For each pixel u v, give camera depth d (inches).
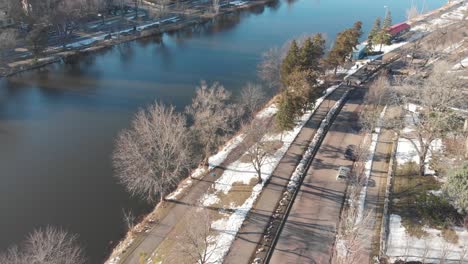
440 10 6122.1
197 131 2425.0
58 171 2390.5
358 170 2175.2
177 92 3454.7
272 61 3467.0
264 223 1836.9
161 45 4877.0
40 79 3828.7
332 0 7317.9
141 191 2197.3
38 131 2847.0
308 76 2500.0
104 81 3762.3
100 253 1796.3
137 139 2381.9
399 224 1753.2
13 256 1590.8
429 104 1985.7
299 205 1942.7
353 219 1523.1
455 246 1601.9
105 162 2479.1
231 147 2518.5
